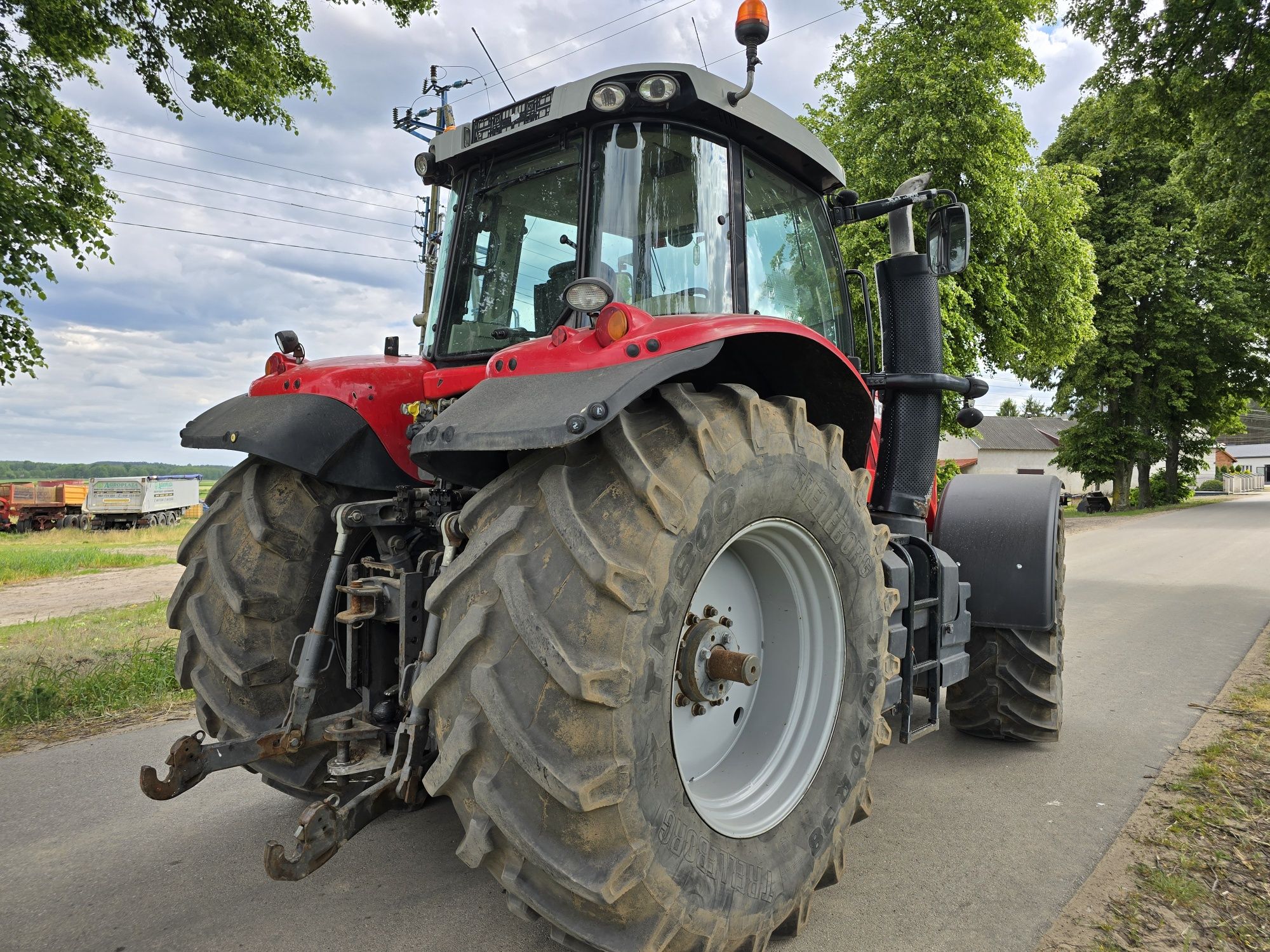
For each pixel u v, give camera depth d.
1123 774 3.59
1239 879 2.64
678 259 2.58
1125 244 25.56
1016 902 2.49
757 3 2.47
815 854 2.21
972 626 3.86
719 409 2.01
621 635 1.67
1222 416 28.78
